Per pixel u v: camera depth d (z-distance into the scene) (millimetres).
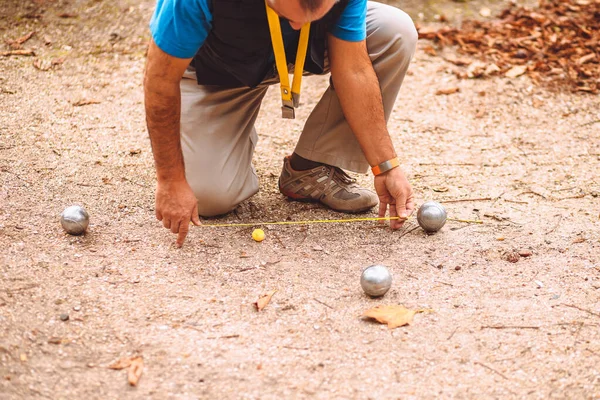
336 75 2965
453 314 2715
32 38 5371
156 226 3297
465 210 3580
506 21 6023
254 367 2398
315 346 2516
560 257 3143
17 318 2566
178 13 2488
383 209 3240
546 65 5398
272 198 3664
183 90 3305
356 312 2719
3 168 3721
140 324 2594
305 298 2801
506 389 2330
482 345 2537
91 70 5031
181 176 2838
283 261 3068
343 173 3572
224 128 3299
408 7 6148
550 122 4703
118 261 2992
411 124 4633
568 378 2383
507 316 2707
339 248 3193
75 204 3449
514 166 4113
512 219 3488
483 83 5188
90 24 5609
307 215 3498
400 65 3260
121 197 3547
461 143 4406
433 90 5090
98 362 2391
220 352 2465
